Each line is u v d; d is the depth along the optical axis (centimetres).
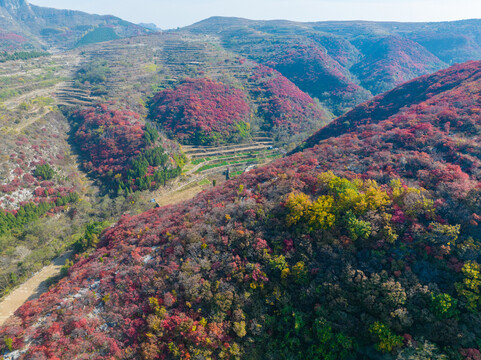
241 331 4312
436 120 7762
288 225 5250
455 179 5244
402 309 3897
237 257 5066
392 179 5634
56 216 10444
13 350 4466
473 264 3972
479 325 3619
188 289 4803
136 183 11819
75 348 4347
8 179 10425
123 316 4781
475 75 10194
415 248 4431
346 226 4838
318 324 4197
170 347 4278
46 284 7019
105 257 6488
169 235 6091
